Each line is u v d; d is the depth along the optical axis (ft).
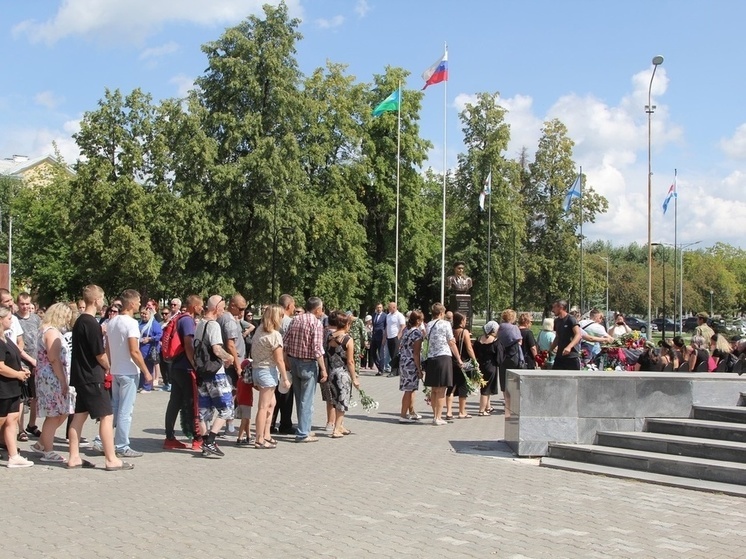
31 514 22.88
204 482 28.02
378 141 155.22
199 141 125.18
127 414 33.09
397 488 27.20
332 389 39.81
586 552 19.58
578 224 185.16
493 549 19.74
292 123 134.82
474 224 174.09
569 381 33.83
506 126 172.45
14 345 31.12
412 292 162.91
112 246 126.31
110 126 130.93
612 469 30.48
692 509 24.45
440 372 44.24
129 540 20.16
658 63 112.78
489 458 33.60
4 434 31.35
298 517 22.86
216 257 127.54
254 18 134.21
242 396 37.40
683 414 33.81
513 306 172.14
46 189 189.57
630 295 264.72
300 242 130.11
